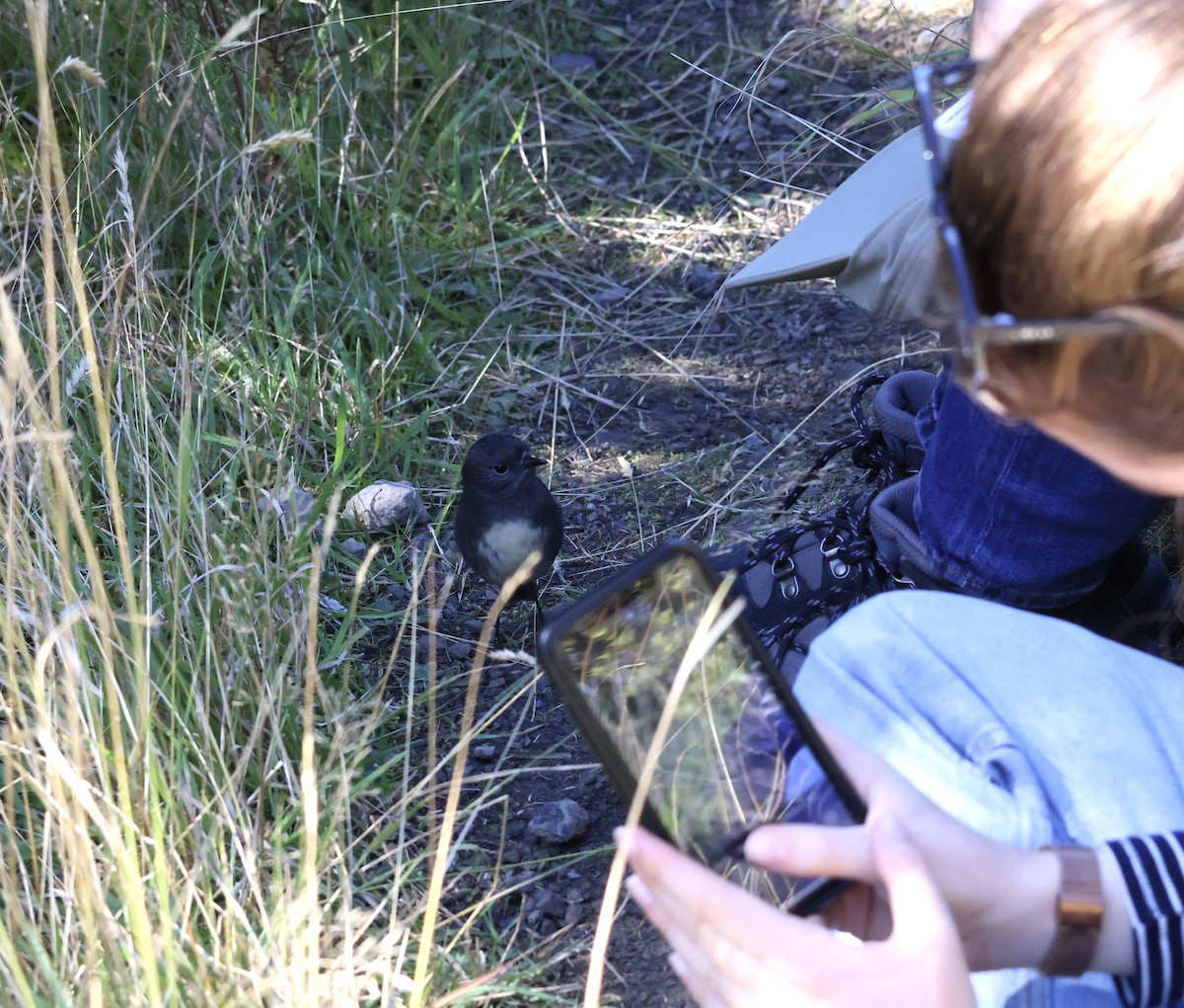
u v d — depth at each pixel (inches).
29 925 77.7
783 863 53.8
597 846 103.7
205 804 88.8
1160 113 39.9
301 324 161.9
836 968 49.7
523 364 167.0
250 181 165.2
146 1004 73.5
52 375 86.7
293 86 180.4
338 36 178.1
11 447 87.7
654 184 200.2
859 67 214.2
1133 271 41.1
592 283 182.4
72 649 80.5
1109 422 45.6
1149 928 54.6
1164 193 40.1
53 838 89.7
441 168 190.4
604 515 144.4
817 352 168.4
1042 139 41.9
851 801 57.6
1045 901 55.1
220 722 98.9
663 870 51.3
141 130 165.8
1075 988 59.6
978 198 44.2
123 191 116.7
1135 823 61.2
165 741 97.0
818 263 105.6
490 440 121.6
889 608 69.4
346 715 103.6
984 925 55.3
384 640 126.2
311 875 77.9
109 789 81.7
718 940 51.0
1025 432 84.0
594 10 237.5
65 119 173.6
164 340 139.5
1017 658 66.4
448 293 178.2
